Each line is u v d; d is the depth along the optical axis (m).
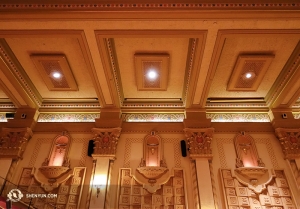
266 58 6.09
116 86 7.03
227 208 6.16
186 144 7.23
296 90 6.90
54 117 7.99
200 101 7.43
